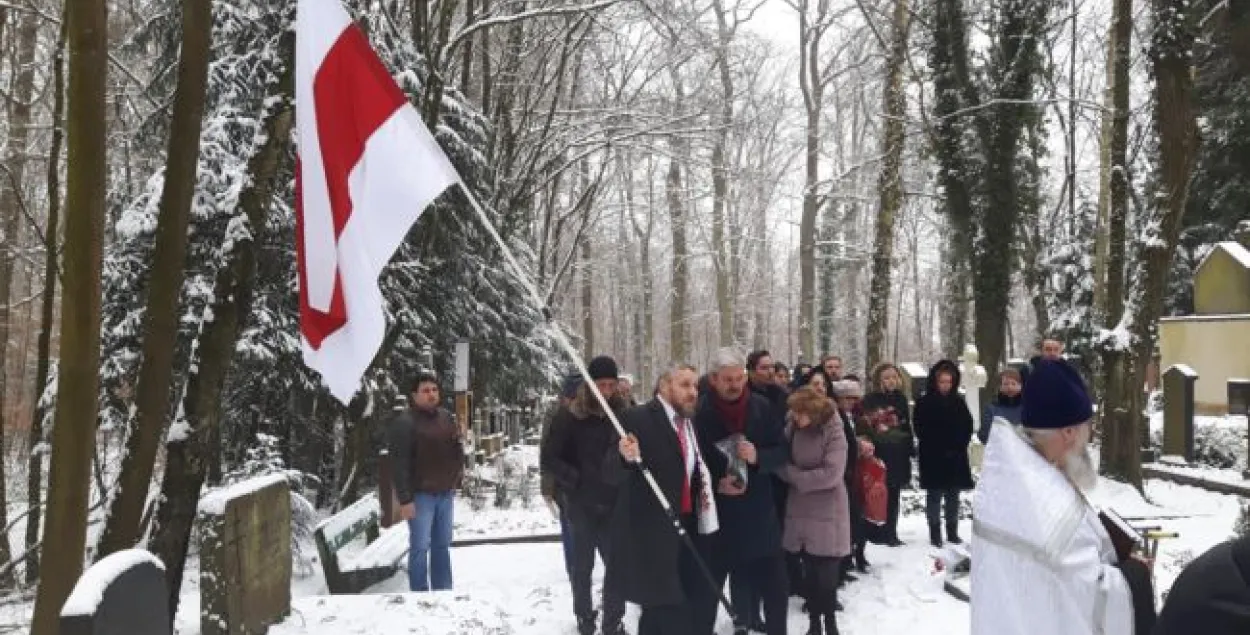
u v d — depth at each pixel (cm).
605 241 5044
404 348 1548
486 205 1634
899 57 1833
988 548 285
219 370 613
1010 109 1512
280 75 633
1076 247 2542
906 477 973
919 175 3353
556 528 1195
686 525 544
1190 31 1280
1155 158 1745
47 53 1928
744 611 640
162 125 1316
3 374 1241
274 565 644
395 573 967
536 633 644
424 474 773
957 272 2681
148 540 600
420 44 1516
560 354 2480
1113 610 270
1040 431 296
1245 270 1888
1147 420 1520
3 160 1236
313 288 477
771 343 5812
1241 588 223
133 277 1205
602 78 2916
